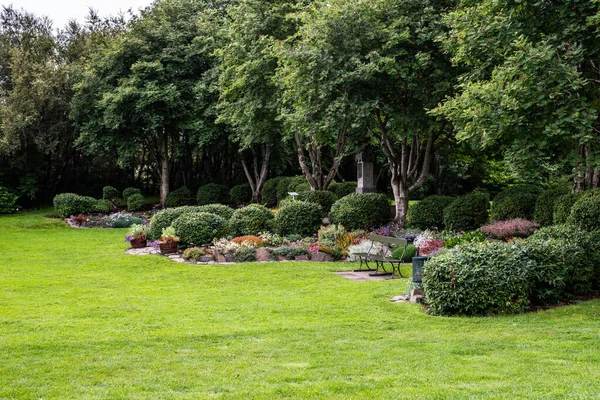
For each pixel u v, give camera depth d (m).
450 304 7.88
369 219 16.92
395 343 6.40
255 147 32.25
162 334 7.12
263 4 20.78
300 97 16.14
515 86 7.95
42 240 20.38
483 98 8.66
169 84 28.08
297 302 9.27
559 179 21.64
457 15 10.22
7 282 11.64
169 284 11.48
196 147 30.05
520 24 9.13
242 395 4.64
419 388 4.69
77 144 30.59
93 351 6.29
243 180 36.66
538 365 5.32
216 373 5.33
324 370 5.34
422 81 15.68
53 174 35.38
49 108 30.67
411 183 18.86
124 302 9.52
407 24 15.13
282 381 5.04
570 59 8.23
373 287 10.39
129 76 28.66
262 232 16.55
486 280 7.84
